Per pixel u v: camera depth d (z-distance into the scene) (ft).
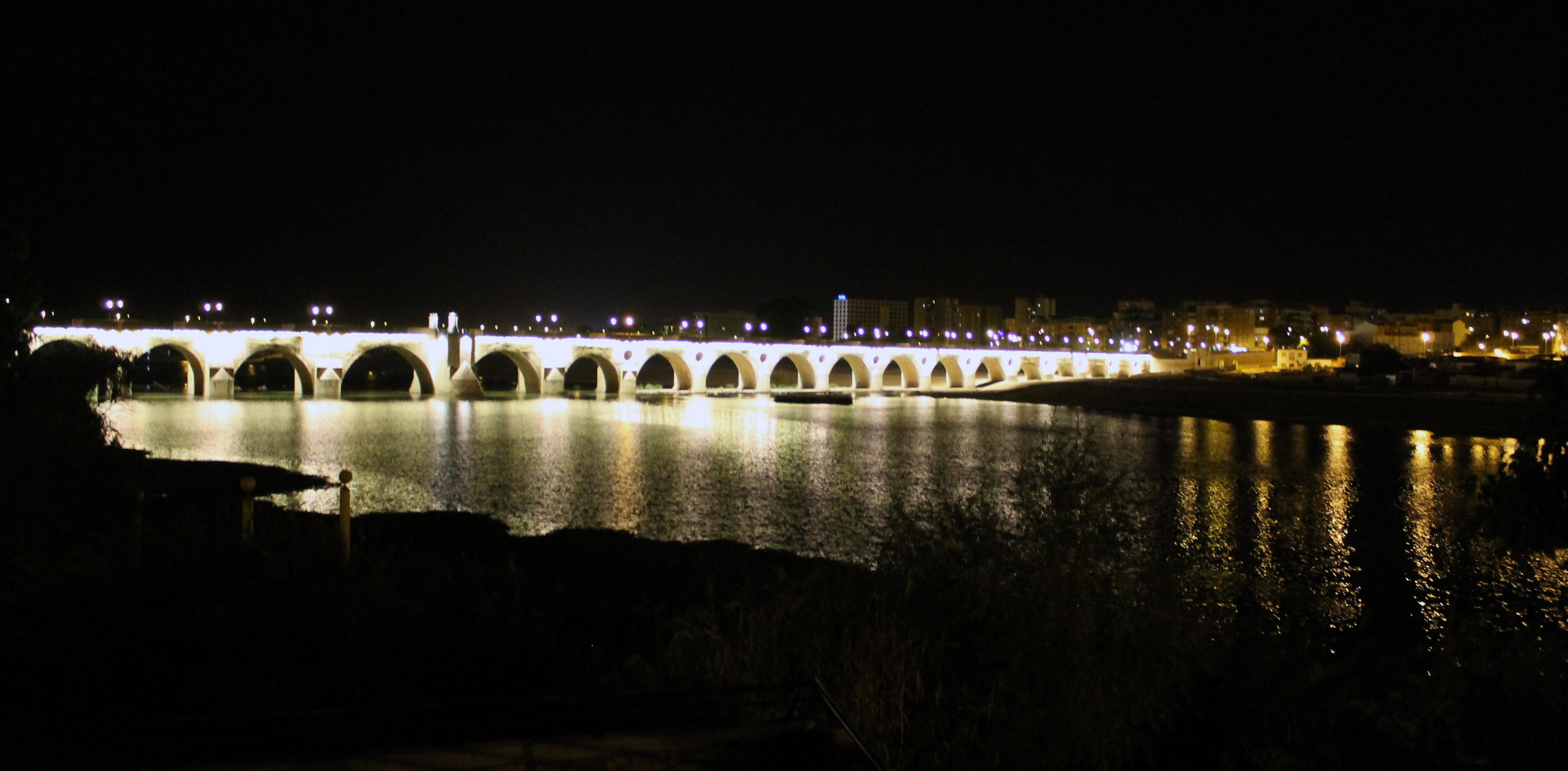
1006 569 38.58
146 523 59.77
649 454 242.37
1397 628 85.10
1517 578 83.46
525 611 55.16
